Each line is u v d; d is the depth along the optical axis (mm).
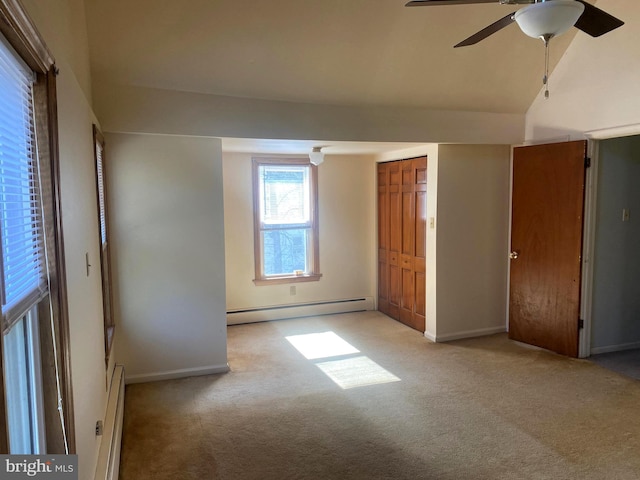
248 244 5230
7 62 1167
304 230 5508
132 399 3275
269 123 3559
